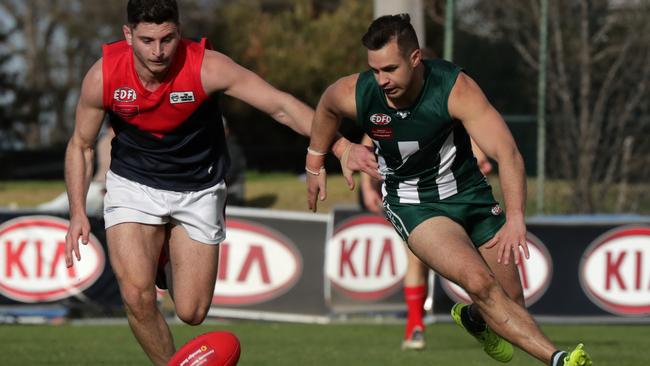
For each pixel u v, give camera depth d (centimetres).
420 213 1781
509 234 1580
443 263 1694
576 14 4428
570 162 4359
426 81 1661
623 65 4394
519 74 4412
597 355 2705
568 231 3409
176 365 1568
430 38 7800
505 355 2084
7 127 11206
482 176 1827
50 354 2675
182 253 1781
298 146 8962
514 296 1866
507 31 4416
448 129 1703
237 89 1712
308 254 3475
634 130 4350
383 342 2998
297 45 8625
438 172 1769
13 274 3378
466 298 3381
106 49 1708
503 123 1641
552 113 4384
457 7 4391
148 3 1577
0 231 3372
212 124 1761
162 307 3559
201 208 1778
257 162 8381
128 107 1692
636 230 3412
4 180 8644
